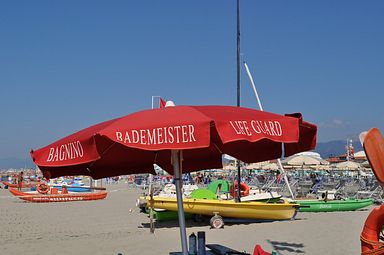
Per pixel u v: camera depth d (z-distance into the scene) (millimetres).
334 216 17250
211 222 14672
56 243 12602
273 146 6344
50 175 5805
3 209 23266
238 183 15531
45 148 4555
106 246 11883
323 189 24875
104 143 4504
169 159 6898
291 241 11922
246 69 21891
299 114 5059
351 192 23531
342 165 37438
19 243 12695
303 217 17016
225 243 11805
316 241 11844
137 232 14414
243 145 6473
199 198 15578
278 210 15547
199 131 4074
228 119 4246
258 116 4590
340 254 10156
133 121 4332
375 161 4129
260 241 12023
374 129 4168
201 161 7203
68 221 17984
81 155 4273
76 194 28953
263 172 52406
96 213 20844
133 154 6461
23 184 45969
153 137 4023
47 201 28078
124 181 64500
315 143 5559
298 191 23906
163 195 16109
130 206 24219
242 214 15250
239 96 15117
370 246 4410
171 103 5320
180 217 5539
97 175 6426
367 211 19000
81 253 11023
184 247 5477
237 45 15305
